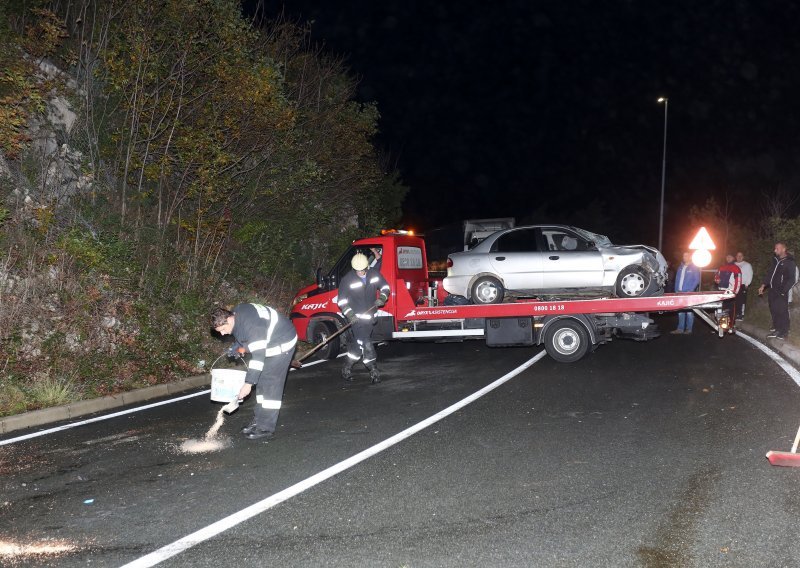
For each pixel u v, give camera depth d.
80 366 10.05
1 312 9.90
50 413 8.77
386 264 12.39
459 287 12.97
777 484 5.91
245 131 14.95
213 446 7.41
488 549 4.79
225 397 7.95
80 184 13.37
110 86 13.43
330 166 19.33
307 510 5.55
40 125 12.88
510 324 12.02
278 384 7.76
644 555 4.65
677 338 15.16
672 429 7.70
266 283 16.47
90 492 6.04
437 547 4.84
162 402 9.80
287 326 7.80
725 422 7.93
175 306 12.61
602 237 13.14
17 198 11.60
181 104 13.70
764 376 10.52
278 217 17.80
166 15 13.47
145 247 13.24
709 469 6.34
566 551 4.73
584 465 6.53
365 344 10.67
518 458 6.78
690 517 5.26
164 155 13.57
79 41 13.92
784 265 13.63
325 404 9.32
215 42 14.19
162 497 5.88
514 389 9.99
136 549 4.88
